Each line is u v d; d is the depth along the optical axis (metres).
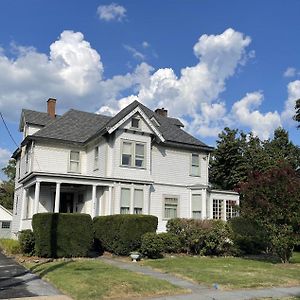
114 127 25.28
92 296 10.40
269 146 40.66
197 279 13.30
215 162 41.09
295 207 18.34
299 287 12.52
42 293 10.83
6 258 19.17
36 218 19.00
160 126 30.42
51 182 23.12
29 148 27.75
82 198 26.80
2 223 39.62
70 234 19.19
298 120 34.59
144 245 19.23
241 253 22.42
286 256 18.97
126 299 10.36
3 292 10.93
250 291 11.73
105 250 21.50
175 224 21.80
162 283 12.23
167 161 28.56
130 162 26.06
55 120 29.25
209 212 28.33
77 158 28.17
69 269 14.63
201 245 21.55
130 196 25.53
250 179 19.80
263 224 18.92
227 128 41.69
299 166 37.91
